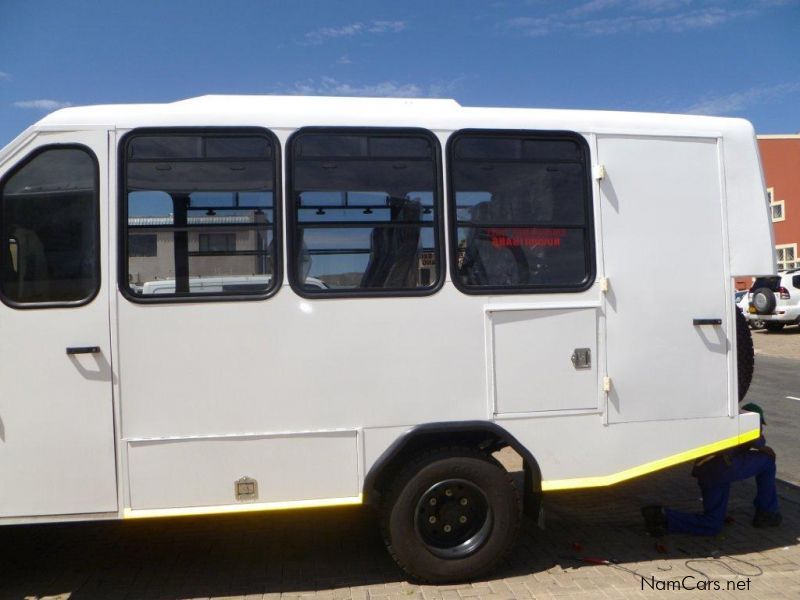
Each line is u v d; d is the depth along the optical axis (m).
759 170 4.94
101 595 4.43
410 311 4.41
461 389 4.46
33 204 4.18
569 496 6.44
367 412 4.36
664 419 4.73
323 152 4.44
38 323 4.11
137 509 4.18
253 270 4.32
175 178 4.30
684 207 4.82
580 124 4.72
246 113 4.38
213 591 4.48
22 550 5.20
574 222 4.68
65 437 4.12
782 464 7.47
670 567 4.80
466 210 4.56
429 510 4.51
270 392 4.28
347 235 4.43
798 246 35.78
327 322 4.33
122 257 4.19
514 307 4.52
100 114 4.28
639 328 4.70
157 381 4.19
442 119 4.57
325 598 4.36
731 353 4.85
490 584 4.54
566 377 4.59
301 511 6.00
